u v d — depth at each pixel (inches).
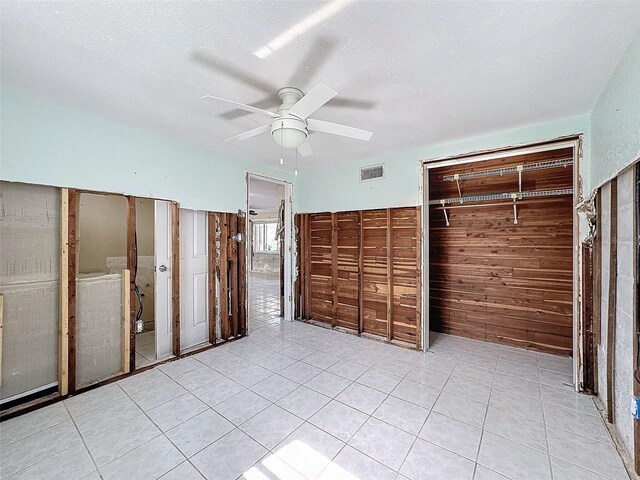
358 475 62.1
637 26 55.8
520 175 128.6
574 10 52.0
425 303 134.0
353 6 51.1
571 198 127.3
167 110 94.6
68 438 73.4
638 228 63.1
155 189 116.4
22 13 52.7
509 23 55.1
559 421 80.4
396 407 87.0
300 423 79.4
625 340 70.6
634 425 62.6
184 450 69.2
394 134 115.0
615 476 61.8
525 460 66.4
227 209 144.7
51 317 93.3
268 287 313.4
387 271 146.6
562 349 128.4
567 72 72.1
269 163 160.9
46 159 89.0
